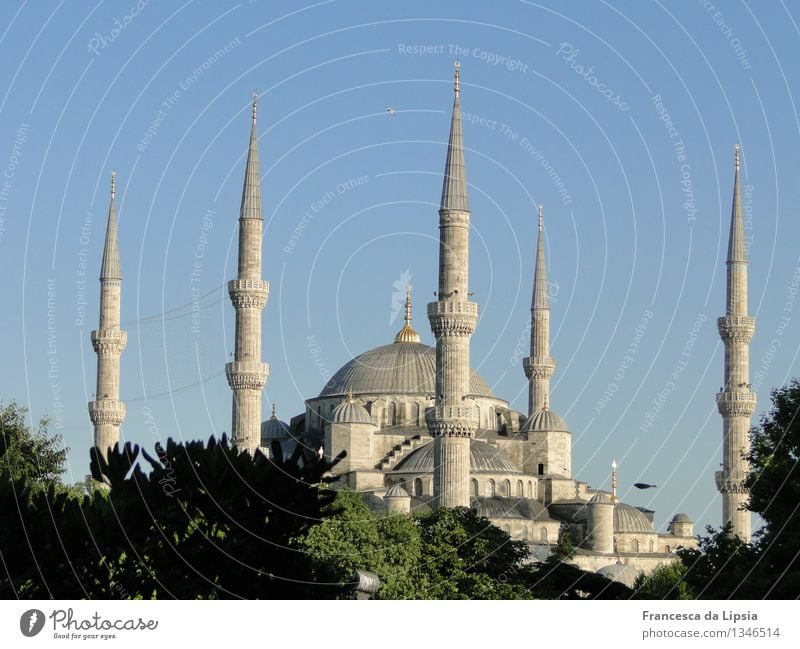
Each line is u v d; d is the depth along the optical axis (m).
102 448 163.50
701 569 86.62
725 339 167.62
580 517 192.25
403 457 189.88
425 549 125.06
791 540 77.12
